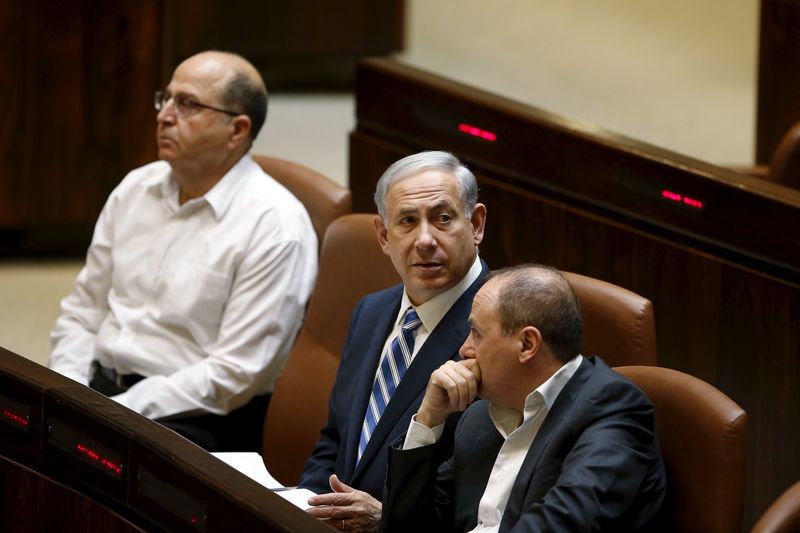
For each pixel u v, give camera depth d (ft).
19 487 26.84
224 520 22.16
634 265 35.94
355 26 78.48
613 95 76.43
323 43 78.23
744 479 24.50
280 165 37.29
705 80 80.02
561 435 24.27
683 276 34.73
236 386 34.35
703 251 34.35
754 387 33.45
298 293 35.09
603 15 93.15
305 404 33.22
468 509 25.81
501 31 88.33
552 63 82.07
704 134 70.33
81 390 26.07
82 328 37.22
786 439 32.89
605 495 23.17
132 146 55.67
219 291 34.88
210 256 35.01
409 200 27.84
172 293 35.17
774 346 32.81
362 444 29.14
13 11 53.67
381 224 29.30
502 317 24.63
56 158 55.31
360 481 28.63
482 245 40.24
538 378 24.75
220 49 76.38
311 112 74.38
